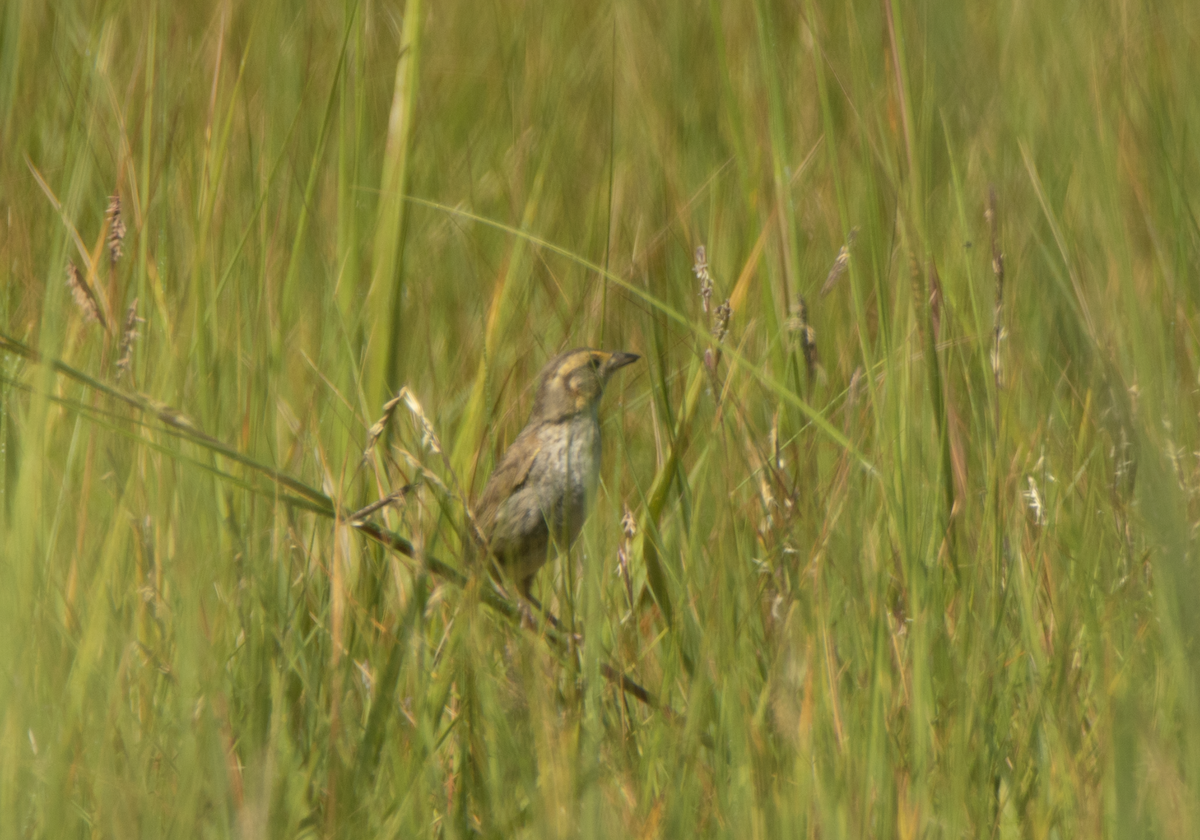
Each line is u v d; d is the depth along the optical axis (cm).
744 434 805
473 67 1355
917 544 703
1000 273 771
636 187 1177
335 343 891
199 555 653
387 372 859
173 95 1015
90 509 716
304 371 896
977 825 600
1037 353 897
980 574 704
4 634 596
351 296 892
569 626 697
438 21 1402
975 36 922
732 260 1068
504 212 1180
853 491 725
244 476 731
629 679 675
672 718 647
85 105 991
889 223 944
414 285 1046
